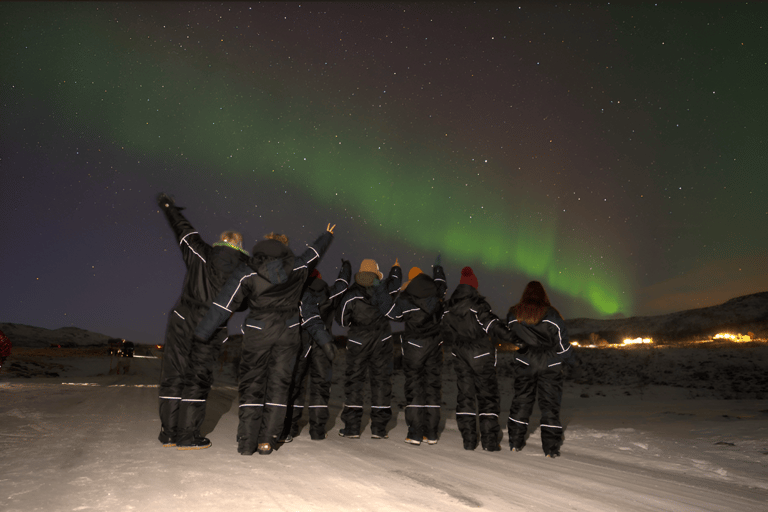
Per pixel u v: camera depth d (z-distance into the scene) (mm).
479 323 4688
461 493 3004
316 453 4180
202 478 3113
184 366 4207
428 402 4973
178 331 4176
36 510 2381
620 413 8820
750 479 3619
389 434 5625
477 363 4676
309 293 4738
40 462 3453
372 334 5219
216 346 4191
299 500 2717
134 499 2615
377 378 5289
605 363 19844
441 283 5277
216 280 4113
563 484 3334
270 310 4039
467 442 4617
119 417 5977
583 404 12391
